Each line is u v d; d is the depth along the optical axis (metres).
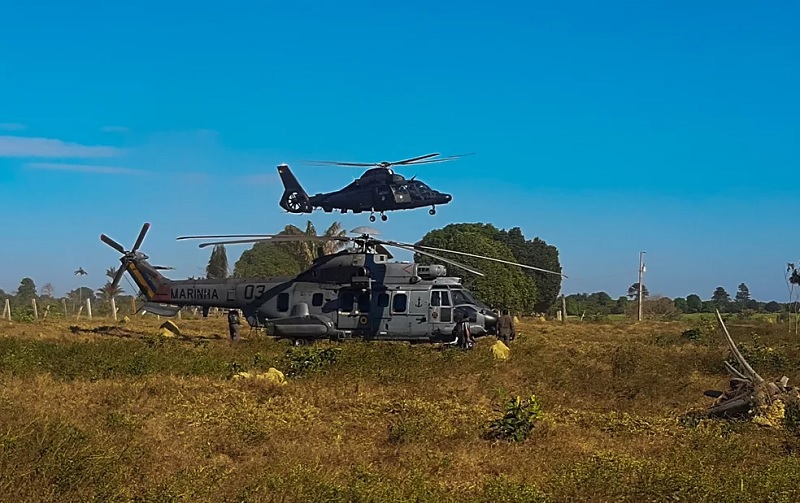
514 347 21.62
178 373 15.58
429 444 9.99
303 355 16.86
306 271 22.77
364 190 22.53
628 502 7.30
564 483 7.72
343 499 7.13
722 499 7.20
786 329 32.47
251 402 12.51
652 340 26.47
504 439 10.43
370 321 21.91
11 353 16.14
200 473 7.96
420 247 22.25
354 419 11.52
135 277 25.36
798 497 7.28
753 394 11.47
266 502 7.03
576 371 16.75
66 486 7.08
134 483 7.62
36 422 8.59
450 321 21.66
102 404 12.02
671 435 10.62
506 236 71.62
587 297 102.00
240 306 23.72
